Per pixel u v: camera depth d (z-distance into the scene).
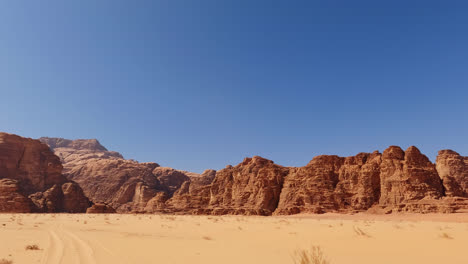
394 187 94.38
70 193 145.00
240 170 147.62
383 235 20.91
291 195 114.25
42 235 23.98
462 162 122.56
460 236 19.00
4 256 13.91
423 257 12.34
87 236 23.22
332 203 102.81
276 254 13.66
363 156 115.38
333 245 16.20
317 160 122.00
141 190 187.62
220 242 19.09
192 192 149.00
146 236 23.39
